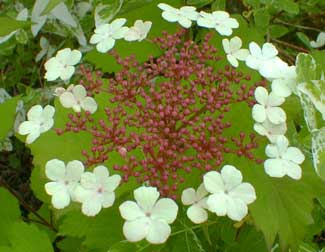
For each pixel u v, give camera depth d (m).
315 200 0.26
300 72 0.20
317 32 0.36
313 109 0.20
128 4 0.29
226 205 0.18
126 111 0.23
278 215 0.20
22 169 0.37
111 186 0.19
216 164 0.20
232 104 0.23
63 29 0.35
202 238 0.24
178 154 0.21
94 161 0.21
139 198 0.18
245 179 0.21
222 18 0.23
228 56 0.22
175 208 0.17
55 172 0.19
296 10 0.29
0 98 0.35
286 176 0.21
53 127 0.23
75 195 0.19
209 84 0.22
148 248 0.22
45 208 0.30
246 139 0.22
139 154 0.23
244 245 0.24
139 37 0.23
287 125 0.22
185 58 0.23
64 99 0.21
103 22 0.28
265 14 0.30
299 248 0.22
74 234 0.24
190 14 0.23
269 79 0.21
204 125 0.21
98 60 0.29
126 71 0.22
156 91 0.24
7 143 0.34
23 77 0.38
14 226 0.24
